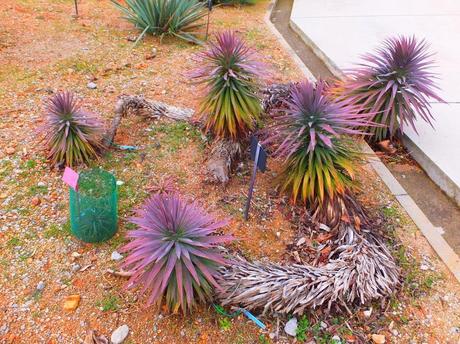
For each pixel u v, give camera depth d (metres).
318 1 6.43
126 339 1.94
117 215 2.50
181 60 4.28
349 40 5.03
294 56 4.68
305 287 2.02
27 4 5.08
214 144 2.97
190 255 1.90
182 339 1.96
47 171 2.78
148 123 3.27
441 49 4.80
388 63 3.21
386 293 2.15
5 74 3.70
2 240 2.32
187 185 2.75
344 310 2.12
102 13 5.21
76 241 2.36
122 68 4.01
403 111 3.16
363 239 2.29
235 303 2.06
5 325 1.95
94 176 2.44
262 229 2.50
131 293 2.12
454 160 3.14
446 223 2.79
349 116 2.47
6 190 2.61
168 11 4.62
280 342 1.98
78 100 3.46
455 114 3.68
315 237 2.45
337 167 2.57
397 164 3.28
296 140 2.47
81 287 2.13
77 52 4.18
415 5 6.25
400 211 2.78
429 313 2.15
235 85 2.73
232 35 2.73
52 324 1.97
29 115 3.25
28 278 2.15
